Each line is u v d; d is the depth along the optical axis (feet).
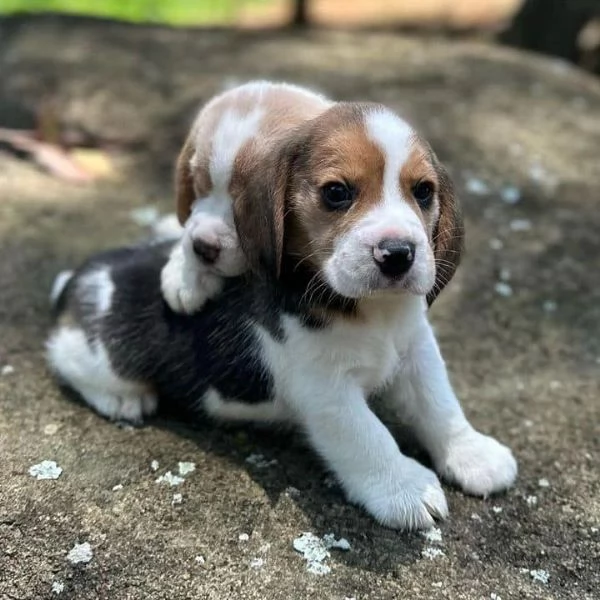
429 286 1.01
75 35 3.03
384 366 1.15
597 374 1.50
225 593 1.00
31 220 1.93
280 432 1.28
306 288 1.09
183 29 3.34
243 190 1.12
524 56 3.21
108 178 2.21
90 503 1.12
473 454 1.19
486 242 1.91
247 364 1.18
